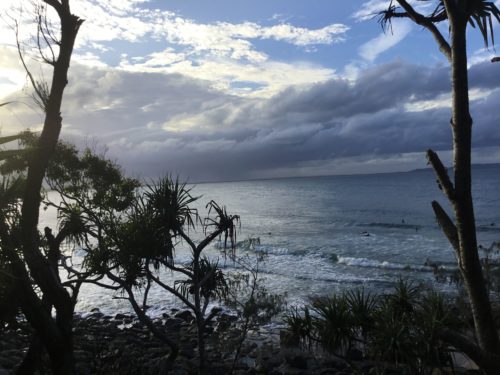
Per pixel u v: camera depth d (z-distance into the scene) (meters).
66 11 5.05
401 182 180.62
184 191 7.89
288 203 107.50
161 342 14.56
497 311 12.12
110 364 10.36
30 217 5.01
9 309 5.57
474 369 10.20
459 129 5.46
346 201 102.88
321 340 7.28
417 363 6.53
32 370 6.46
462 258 5.55
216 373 11.26
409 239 41.69
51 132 5.05
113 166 9.25
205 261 9.02
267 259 30.86
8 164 5.54
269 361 12.25
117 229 8.12
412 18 6.06
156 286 23.81
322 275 26.03
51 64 5.04
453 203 5.54
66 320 5.28
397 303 7.54
